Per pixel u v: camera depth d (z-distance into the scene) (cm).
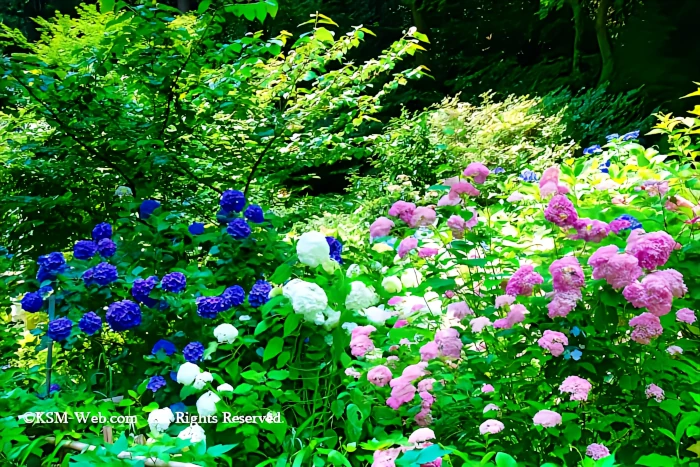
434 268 204
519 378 179
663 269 185
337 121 374
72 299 214
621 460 157
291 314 190
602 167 344
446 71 1253
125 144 310
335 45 375
